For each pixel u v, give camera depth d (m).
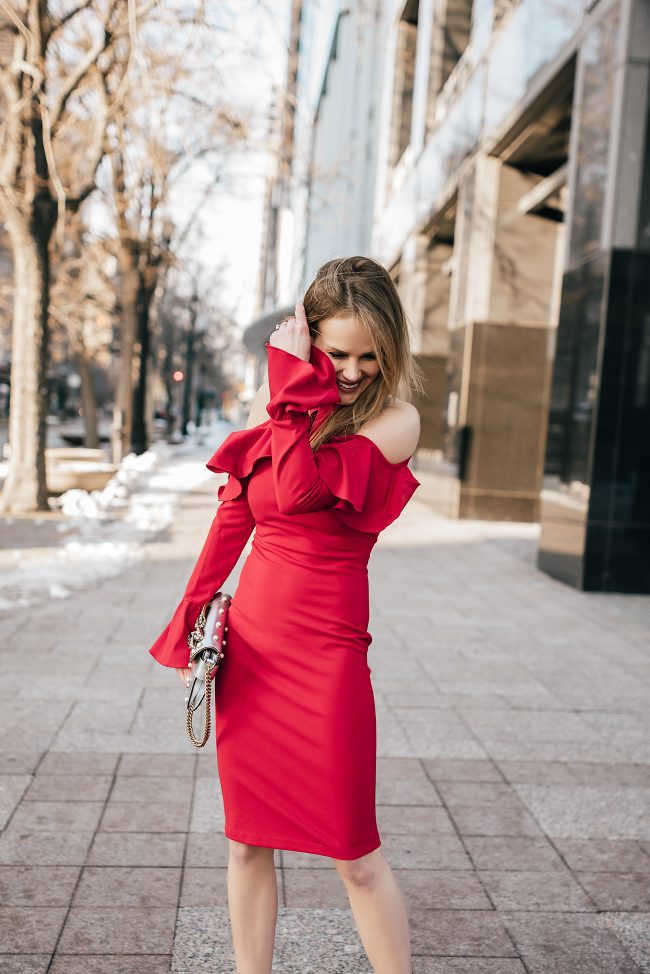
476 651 5.89
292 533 1.99
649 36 7.74
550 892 2.79
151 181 15.71
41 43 10.40
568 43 9.27
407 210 18.89
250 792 2.01
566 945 2.49
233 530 2.13
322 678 1.95
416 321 17.72
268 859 2.09
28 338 11.89
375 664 5.45
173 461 24.22
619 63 7.83
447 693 4.90
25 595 7.04
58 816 3.18
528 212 13.37
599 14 8.34
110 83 11.99
